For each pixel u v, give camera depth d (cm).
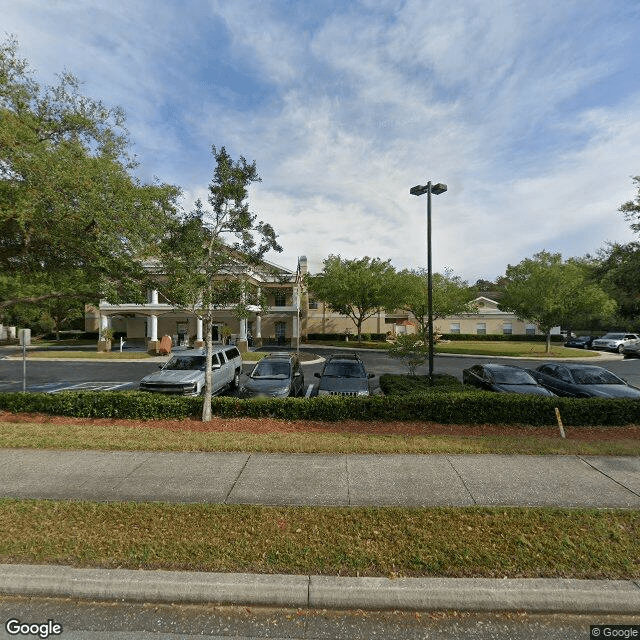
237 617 297
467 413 789
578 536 372
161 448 622
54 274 1073
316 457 591
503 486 484
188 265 777
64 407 833
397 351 1263
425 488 479
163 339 2634
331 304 3422
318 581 314
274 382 1052
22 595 316
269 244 828
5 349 3106
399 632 283
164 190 962
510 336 4222
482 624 291
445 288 3105
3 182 804
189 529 381
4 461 566
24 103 912
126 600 312
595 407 775
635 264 1205
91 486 482
